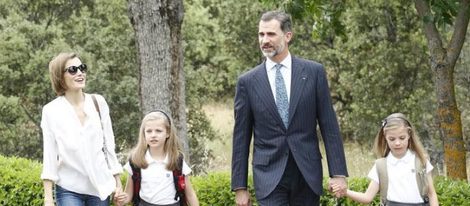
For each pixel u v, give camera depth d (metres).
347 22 19.48
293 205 6.43
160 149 7.09
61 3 21.75
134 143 21.78
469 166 19.20
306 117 6.26
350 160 20.67
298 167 6.24
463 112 18.22
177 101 11.26
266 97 6.27
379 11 19.19
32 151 21.56
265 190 6.26
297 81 6.27
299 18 12.09
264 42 6.14
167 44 11.07
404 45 19.23
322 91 6.30
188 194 7.23
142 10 11.00
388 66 19.41
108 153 6.73
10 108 20.05
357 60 20.03
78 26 21.47
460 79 18.11
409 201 6.75
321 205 8.16
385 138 6.91
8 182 9.30
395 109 19.52
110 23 21.72
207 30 26.00
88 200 6.70
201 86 22.91
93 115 6.61
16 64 20.62
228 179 8.62
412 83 19.53
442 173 17.92
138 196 7.09
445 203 7.82
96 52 21.58
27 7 21.55
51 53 20.33
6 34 20.19
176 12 11.13
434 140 18.66
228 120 29.84
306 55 22.52
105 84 20.91
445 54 10.96
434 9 10.36
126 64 21.84
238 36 23.91
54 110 6.54
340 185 6.33
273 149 6.29
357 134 21.30
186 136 11.42
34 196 9.23
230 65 24.58
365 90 19.89
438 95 11.05
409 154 6.82
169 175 7.06
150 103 11.13
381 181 6.87
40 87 20.53
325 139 6.33
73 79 6.54
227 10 23.97
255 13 23.44
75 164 6.52
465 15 10.73
